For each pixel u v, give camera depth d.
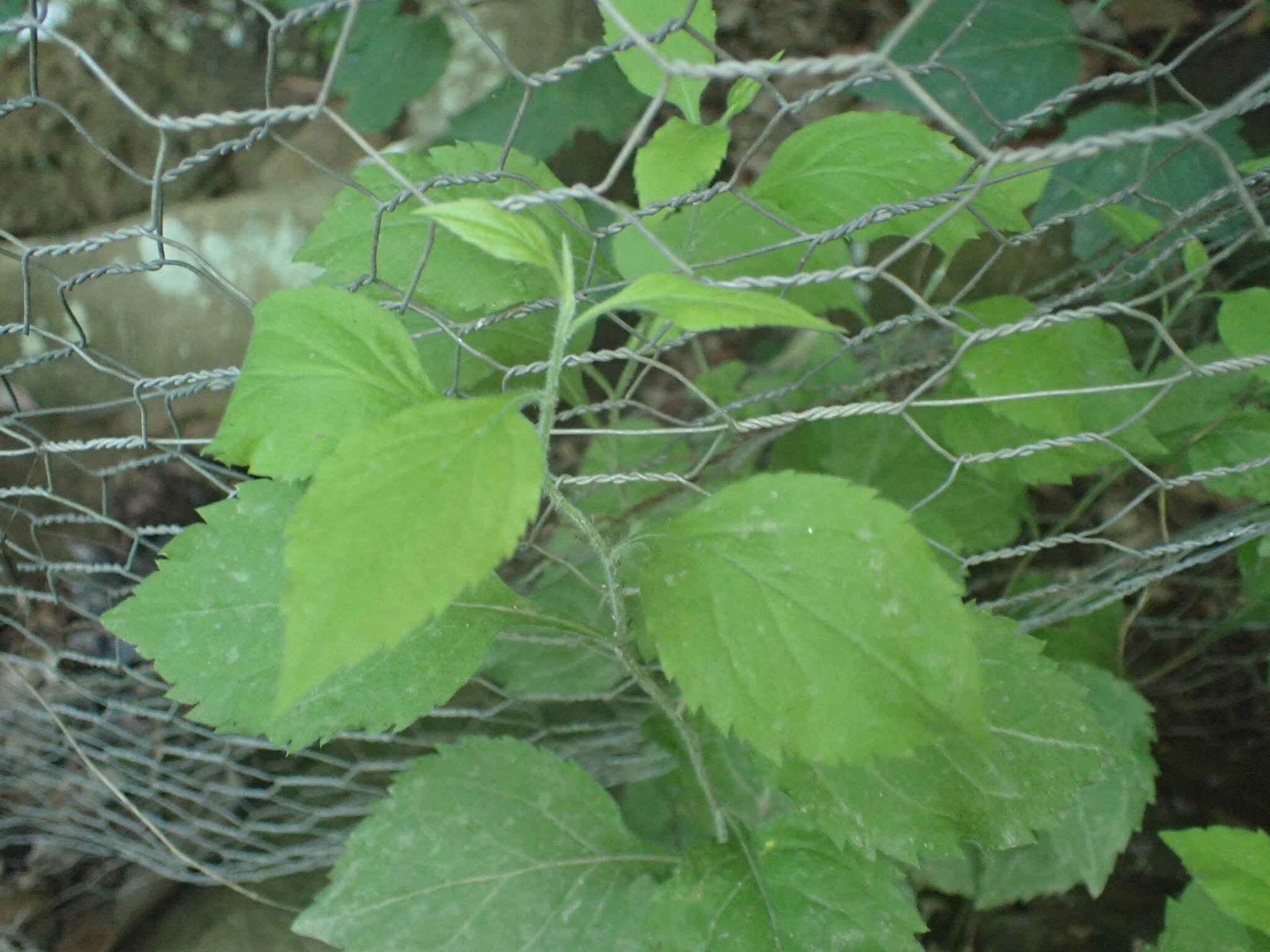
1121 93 0.46
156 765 0.30
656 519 0.29
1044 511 0.38
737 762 0.27
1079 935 0.31
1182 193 0.35
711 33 0.21
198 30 0.48
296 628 0.13
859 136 0.22
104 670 0.33
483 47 0.45
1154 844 0.33
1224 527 0.26
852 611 0.16
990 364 0.22
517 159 0.22
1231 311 0.24
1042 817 0.21
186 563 0.21
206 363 0.38
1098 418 0.25
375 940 0.23
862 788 0.21
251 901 0.32
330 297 0.18
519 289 0.21
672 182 0.20
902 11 0.53
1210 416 0.26
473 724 0.33
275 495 0.21
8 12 0.45
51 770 0.33
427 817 0.24
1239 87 0.45
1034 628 0.27
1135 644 0.37
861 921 0.21
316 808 0.31
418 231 0.21
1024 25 0.40
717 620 0.17
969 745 0.21
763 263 0.25
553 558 0.25
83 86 0.46
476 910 0.24
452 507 0.14
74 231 0.45
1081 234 0.37
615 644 0.22
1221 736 0.36
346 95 0.46
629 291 0.15
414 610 0.13
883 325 0.21
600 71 0.43
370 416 0.18
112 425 0.38
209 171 0.46
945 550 0.24
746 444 0.31
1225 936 0.24
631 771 0.33
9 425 0.25
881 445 0.33
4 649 0.33
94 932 0.32
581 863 0.24
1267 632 0.37
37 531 0.34
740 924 0.21
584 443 0.42
